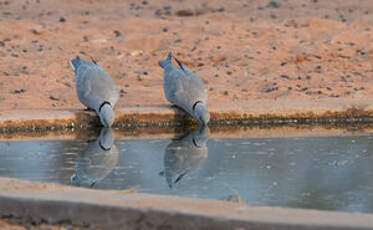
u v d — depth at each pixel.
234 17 26.17
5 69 18.70
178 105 14.77
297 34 22.89
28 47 20.95
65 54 20.45
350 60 20.27
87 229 7.53
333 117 14.95
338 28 23.72
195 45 21.52
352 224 6.89
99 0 30.72
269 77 18.66
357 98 16.03
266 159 11.67
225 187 9.92
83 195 8.07
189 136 13.70
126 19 25.23
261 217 7.18
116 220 7.55
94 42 21.81
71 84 17.98
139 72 19.28
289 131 14.24
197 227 7.26
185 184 10.07
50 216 7.80
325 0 30.28
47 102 16.33
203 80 18.41
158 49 21.44
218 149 12.51
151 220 7.42
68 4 29.61
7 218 7.94
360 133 13.98
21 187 8.56
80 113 14.44
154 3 29.98
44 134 13.86
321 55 20.62
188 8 27.78
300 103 15.21
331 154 12.02
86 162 11.44
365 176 10.52
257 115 14.80
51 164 11.29
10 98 16.39
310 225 6.92
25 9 28.17
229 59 20.38
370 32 23.17
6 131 13.88
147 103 16.11
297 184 10.09
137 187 9.88
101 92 14.38
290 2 29.88
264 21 25.52
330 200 9.23
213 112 14.69
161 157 11.86
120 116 14.52
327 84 17.98
